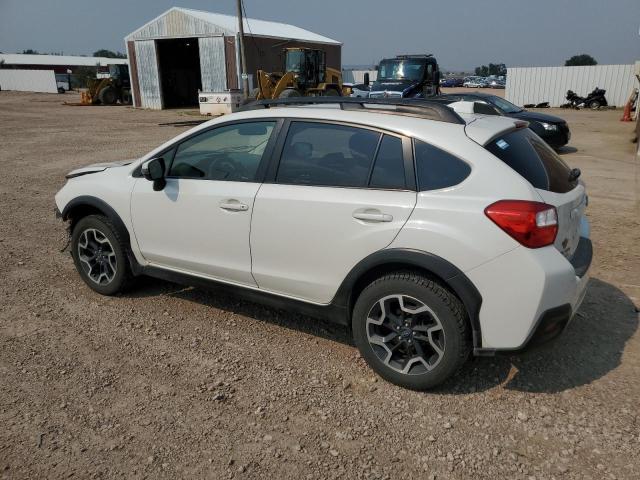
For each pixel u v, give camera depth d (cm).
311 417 308
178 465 271
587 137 1647
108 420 305
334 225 334
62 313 441
